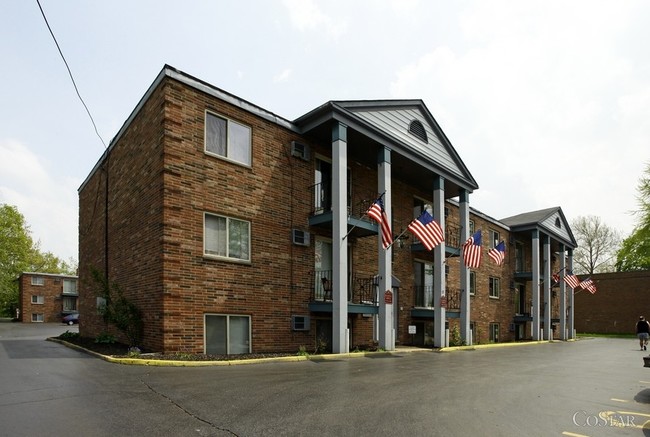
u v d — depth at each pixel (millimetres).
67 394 6262
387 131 15805
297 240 13828
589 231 59094
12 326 35875
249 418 5336
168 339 10477
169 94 11211
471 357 14328
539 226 29125
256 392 6781
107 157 15977
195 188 11477
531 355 16047
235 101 12719
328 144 15531
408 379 8734
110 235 15133
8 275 49438
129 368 8805
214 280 11594
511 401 6949
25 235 52188
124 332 11984
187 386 7070
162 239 10711
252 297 12430
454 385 8258
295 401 6277
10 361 9680
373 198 17344
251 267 12523
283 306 13227
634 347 22406
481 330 24797
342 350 12820
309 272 14164
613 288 40531
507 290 28453
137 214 12445
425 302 20031
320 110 13688
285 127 14102
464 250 18062
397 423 5375
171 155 11055
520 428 5383
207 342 11336
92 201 17891
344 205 13547
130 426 4859
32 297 47562
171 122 11156
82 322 18375
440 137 19062
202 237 11477
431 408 6219
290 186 14008
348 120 14078
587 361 14023
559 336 31703
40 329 30188
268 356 11336
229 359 10406
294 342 13375
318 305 13703
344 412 5793
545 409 6461
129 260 12852
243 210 12555
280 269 13312
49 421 4949
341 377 8602
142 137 12523
